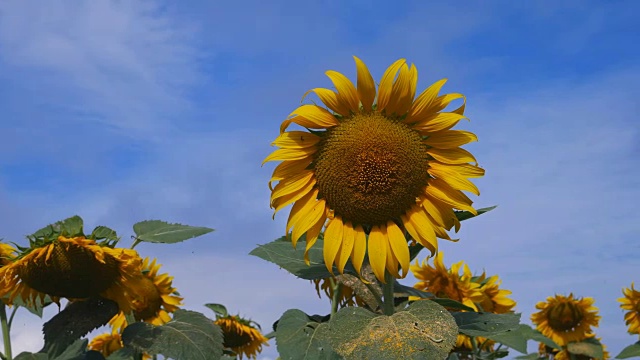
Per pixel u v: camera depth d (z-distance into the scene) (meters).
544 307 2.25
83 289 1.18
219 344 1.14
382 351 0.87
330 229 1.02
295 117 1.02
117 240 1.18
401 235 1.00
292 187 1.03
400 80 1.01
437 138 1.03
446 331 0.89
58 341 1.15
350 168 1.01
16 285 1.19
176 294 1.61
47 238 1.15
